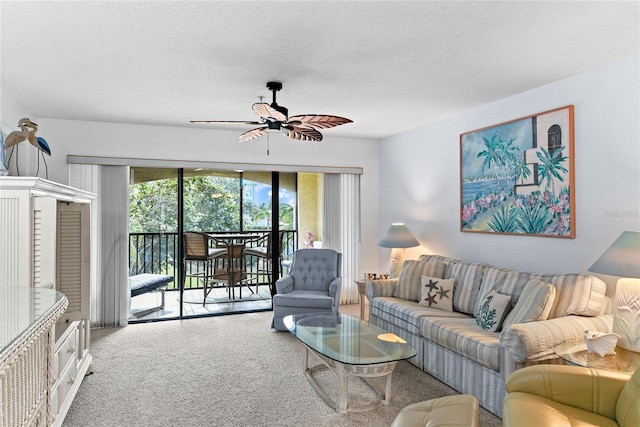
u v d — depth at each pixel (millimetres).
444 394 3023
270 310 5691
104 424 2564
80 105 4168
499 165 3961
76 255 3068
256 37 2537
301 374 3369
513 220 3807
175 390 3057
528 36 2533
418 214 5262
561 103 3369
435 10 2201
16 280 2428
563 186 3326
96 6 2137
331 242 6012
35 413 1529
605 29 2436
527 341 2480
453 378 3123
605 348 2354
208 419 2629
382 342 3031
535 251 3613
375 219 6219
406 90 3674
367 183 6172
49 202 2502
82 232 3104
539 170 3541
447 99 3973
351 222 6098
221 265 5770
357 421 2611
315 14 2236
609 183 3008
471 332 3041
